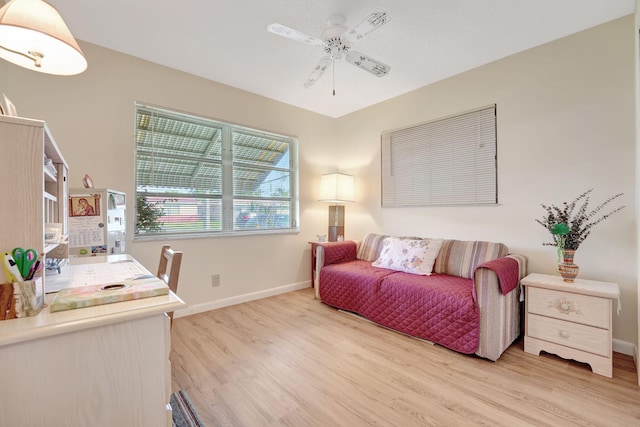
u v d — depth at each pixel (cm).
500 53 255
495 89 268
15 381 69
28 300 77
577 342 189
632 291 204
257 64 271
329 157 418
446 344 212
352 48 245
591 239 219
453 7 195
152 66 265
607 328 179
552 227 210
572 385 170
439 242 279
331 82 311
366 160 386
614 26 210
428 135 320
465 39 234
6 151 78
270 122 354
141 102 259
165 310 86
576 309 190
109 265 154
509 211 261
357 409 150
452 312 209
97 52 238
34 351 71
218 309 301
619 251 209
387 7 195
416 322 230
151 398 87
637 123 184
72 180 227
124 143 251
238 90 324
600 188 216
